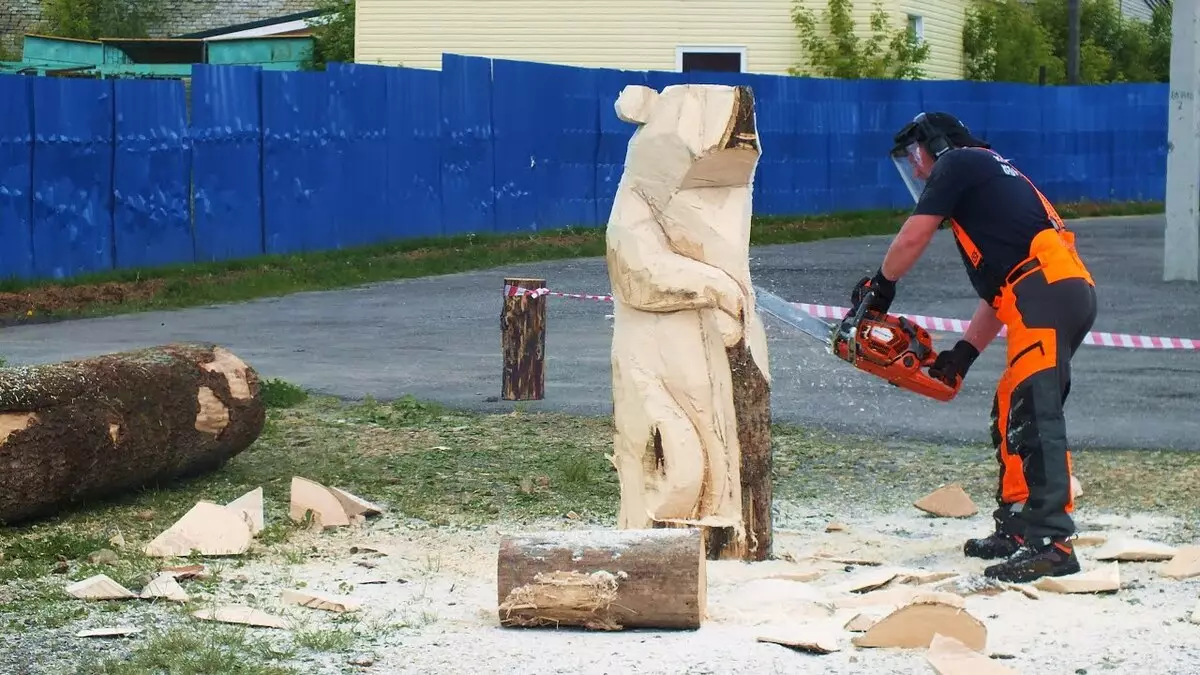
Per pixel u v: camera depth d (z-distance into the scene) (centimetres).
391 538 705
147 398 764
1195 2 1844
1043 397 595
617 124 2539
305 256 2053
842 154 2870
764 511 624
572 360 1298
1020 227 603
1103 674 473
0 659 492
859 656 492
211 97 1975
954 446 956
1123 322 1525
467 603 575
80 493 734
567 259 2211
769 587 573
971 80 3378
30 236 1784
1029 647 503
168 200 1938
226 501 780
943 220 617
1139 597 573
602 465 887
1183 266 1880
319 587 603
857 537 708
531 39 3055
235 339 1448
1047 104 3177
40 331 1509
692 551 523
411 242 2211
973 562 646
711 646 504
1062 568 592
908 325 628
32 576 616
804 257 2241
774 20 3055
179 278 1872
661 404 608
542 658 491
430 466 880
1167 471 859
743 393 612
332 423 1010
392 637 521
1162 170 3422
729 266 605
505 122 2359
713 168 598
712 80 2614
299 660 490
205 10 3975
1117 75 4381
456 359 1315
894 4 3092
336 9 3431
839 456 921
